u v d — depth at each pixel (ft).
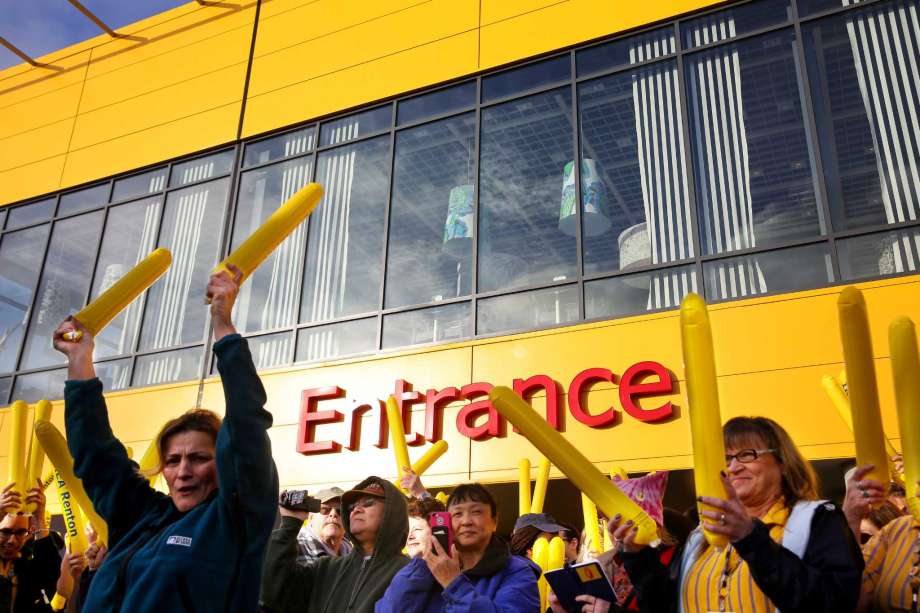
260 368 30.66
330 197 32.55
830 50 25.88
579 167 27.99
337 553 15.33
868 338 6.59
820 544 7.28
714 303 24.40
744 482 8.13
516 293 27.43
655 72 28.19
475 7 32.40
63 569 13.47
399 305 29.30
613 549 10.25
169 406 31.32
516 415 7.64
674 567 8.73
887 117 24.41
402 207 30.86
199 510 7.53
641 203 26.76
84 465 8.20
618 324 25.14
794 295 23.32
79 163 39.06
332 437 28.02
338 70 34.40
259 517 7.36
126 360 33.68
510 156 29.55
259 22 37.50
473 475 25.09
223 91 36.88
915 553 7.93
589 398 24.59
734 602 7.58
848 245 23.58
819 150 24.85
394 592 10.34
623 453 23.45
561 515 28.37
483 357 26.68
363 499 12.48
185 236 35.01
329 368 29.09
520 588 10.33
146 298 34.58
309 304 31.04
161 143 37.35
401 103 32.71
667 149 27.02
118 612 7.16
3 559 13.01
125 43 40.73
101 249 36.76
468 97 31.35
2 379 35.78
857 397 6.66
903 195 23.43
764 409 22.38
